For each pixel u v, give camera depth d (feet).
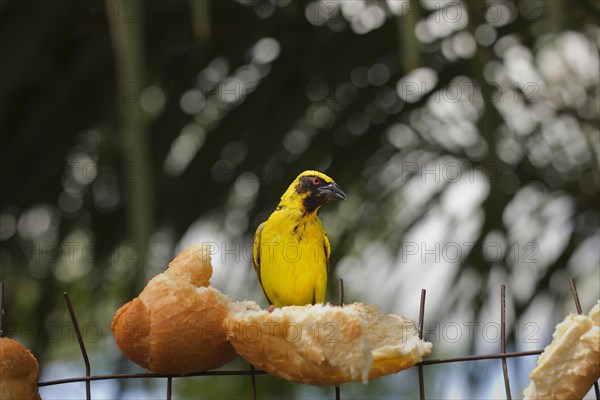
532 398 15.37
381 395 50.96
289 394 50.52
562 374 15.08
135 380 35.47
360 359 14.43
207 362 15.42
